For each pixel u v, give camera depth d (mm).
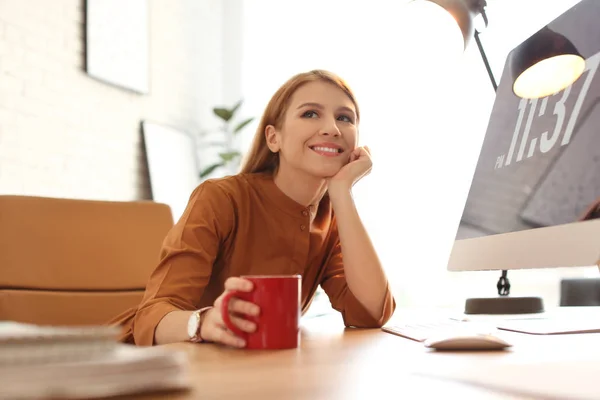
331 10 3744
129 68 3455
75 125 3102
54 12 3025
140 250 1666
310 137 1225
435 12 1597
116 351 378
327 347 694
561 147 887
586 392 365
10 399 316
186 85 3961
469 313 1225
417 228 3180
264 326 686
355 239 1174
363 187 3365
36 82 2895
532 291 2668
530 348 602
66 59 3080
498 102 1186
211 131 4059
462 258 1148
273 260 1253
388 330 902
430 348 632
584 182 800
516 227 966
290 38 3934
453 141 3109
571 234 805
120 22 3410
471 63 3041
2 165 2695
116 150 3355
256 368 517
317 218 1371
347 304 1159
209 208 1170
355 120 1293
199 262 1094
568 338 680
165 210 1764
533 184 941
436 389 388
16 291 1478
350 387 402
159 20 3766
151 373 373
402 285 3189
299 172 1251
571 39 944
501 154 1100
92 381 345
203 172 3680
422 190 3188
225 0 4312
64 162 3020
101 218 1651
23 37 2842
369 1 3564
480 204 1127
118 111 3396
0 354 324
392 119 3334
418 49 1692
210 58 4195
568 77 933
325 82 1262
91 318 1539
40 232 1555
